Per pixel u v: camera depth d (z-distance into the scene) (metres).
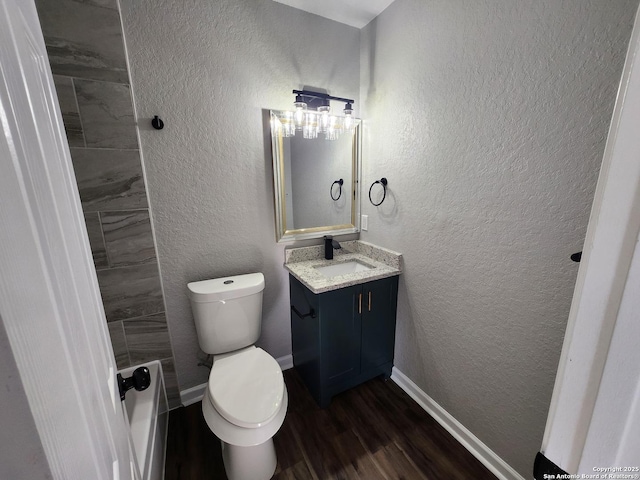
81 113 1.15
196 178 1.46
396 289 1.73
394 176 1.65
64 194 0.50
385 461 1.33
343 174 1.87
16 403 0.23
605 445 0.38
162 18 1.25
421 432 1.49
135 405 1.26
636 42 0.31
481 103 1.14
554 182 0.94
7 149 0.25
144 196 1.32
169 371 1.57
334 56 1.71
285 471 1.29
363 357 1.71
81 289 0.50
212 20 1.36
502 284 1.16
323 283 1.49
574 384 0.40
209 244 1.57
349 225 1.98
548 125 0.94
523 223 1.05
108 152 1.22
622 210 0.33
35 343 0.26
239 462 1.19
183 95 1.36
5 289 0.22
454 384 1.45
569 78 0.87
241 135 1.53
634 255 0.32
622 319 0.34
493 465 1.29
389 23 1.54
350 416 1.58
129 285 1.38
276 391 1.21
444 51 1.26
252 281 1.55
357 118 1.81
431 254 1.48
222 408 1.11
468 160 1.22
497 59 1.06
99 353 0.54
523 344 1.12
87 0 1.08
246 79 1.49
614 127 0.34
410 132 1.50
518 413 1.17
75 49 1.10
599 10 0.79
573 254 0.88
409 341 1.71
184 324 1.59
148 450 1.07
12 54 0.31
